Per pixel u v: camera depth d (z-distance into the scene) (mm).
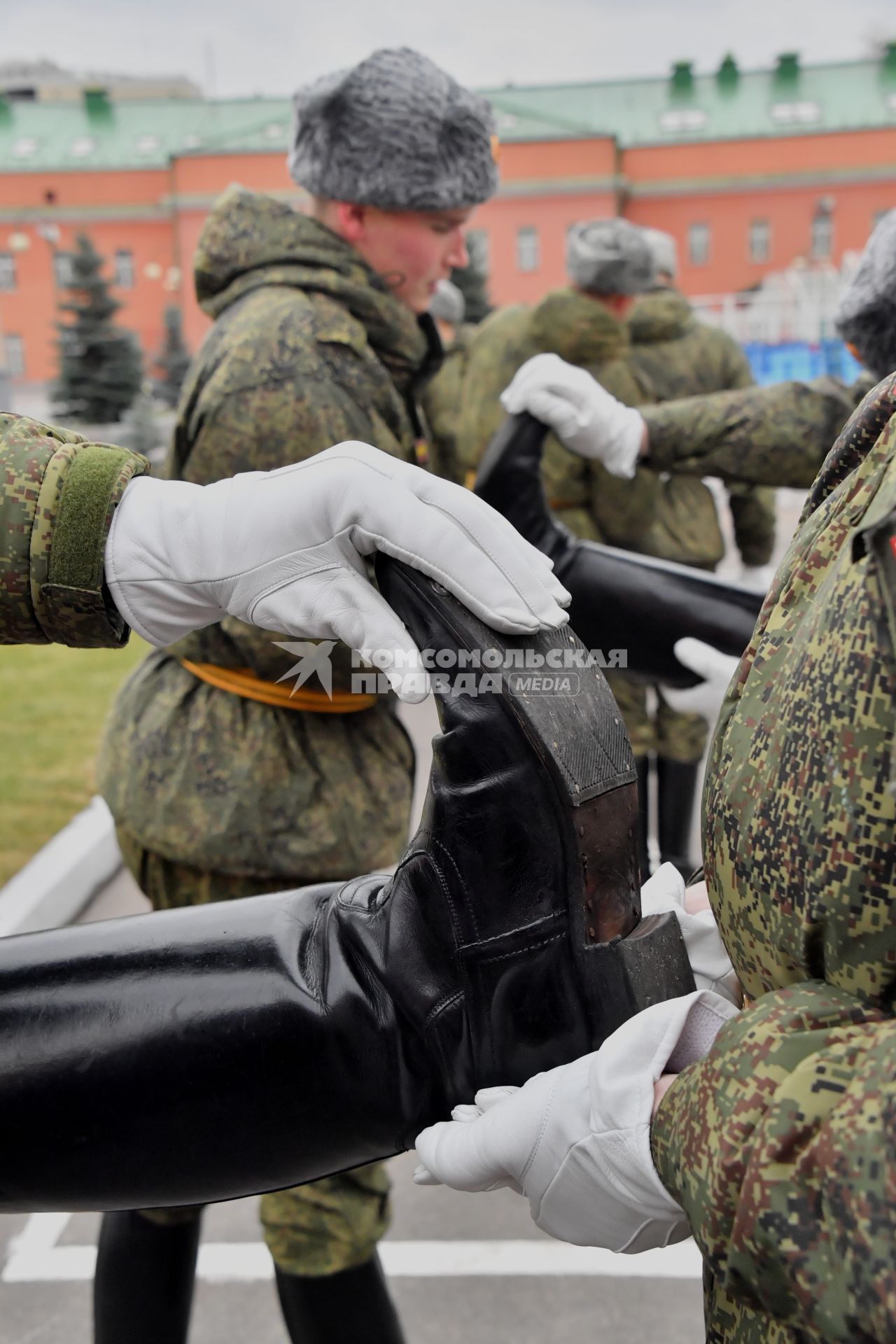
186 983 963
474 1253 2242
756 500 4383
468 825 896
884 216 1623
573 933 882
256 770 1605
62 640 1060
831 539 771
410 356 1747
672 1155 722
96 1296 1643
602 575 1637
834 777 685
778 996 712
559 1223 845
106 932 1018
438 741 915
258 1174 972
